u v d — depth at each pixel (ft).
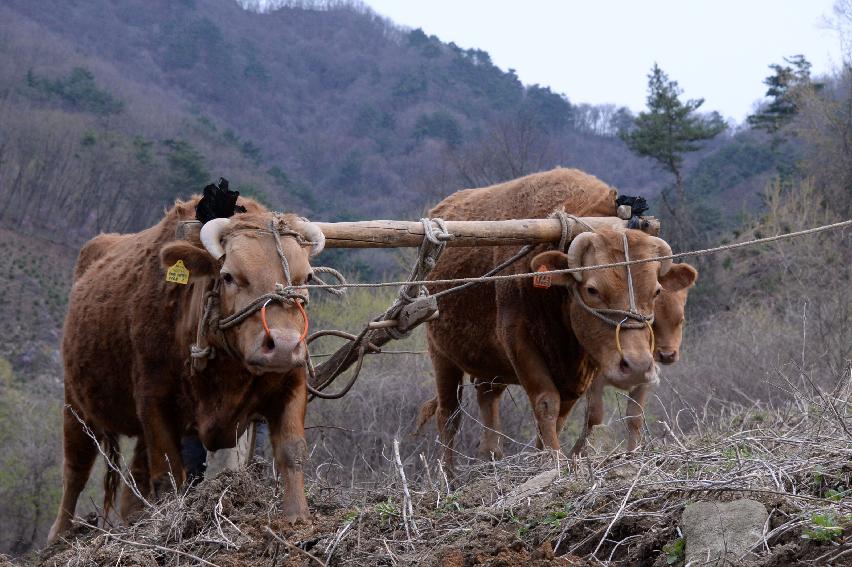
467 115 388.98
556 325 27.94
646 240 25.93
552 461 22.97
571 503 17.74
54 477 104.32
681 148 148.87
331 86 468.75
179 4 515.91
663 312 28.58
